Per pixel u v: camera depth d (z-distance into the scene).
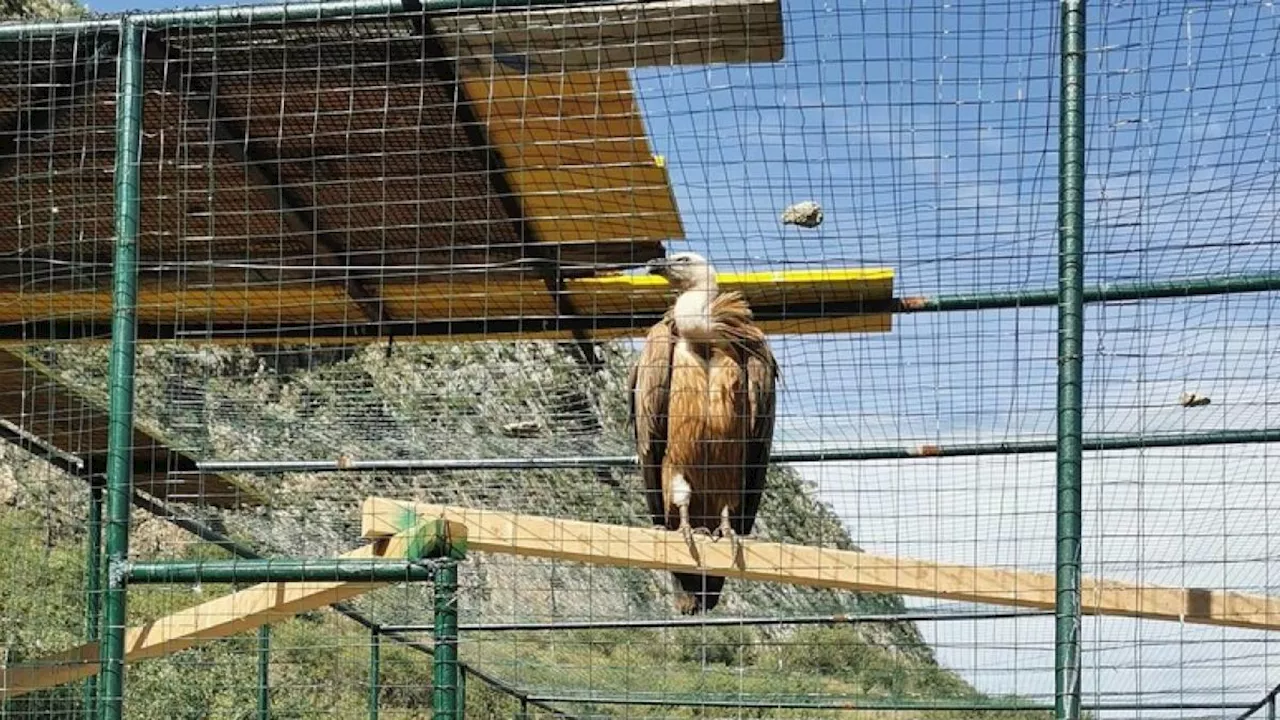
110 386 4.71
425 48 4.91
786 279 6.30
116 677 4.59
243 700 9.87
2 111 5.40
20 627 7.45
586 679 11.41
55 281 6.22
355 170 5.81
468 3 4.65
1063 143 4.25
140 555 8.98
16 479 8.55
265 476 9.16
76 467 7.39
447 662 4.57
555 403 8.04
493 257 6.59
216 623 5.17
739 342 6.30
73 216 5.96
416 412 7.80
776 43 4.68
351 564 4.63
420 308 7.18
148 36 4.88
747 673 10.95
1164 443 5.92
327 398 7.71
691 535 5.00
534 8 4.62
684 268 6.41
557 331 7.20
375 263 6.68
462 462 7.97
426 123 5.39
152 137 5.35
